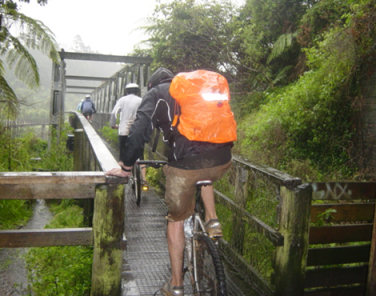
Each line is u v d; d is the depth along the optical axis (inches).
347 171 245.3
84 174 108.3
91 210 213.3
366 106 239.5
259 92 392.5
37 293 149.8
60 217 253.4
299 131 266.4
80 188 109.0
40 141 535.5
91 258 158.1
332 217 161.0
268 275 140.6
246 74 443.2
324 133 259.3
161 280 142.3
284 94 301.6
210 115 96.2
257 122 314.2
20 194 105.6
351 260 157.6
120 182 108.7
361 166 241.8
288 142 269.1
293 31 382.6
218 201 186.1
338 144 254.4
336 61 247.8
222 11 445.7
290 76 376.2
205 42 452.1
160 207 242.8
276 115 279.0
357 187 158.9
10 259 189.9
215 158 100.0
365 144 240.1
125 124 256.2
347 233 157.0
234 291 139.5
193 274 111.0
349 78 248.2
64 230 111.7
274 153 264.5
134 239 185.8
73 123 535.5
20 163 329.4
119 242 110.7
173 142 101.1
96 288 111.3
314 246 176.1
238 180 162.9
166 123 102.5
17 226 252.5
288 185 125.6
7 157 317.4
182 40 450.3
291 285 127.3
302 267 128.0
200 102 96.3
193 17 437.4
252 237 150.6
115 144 500.7
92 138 198.7
